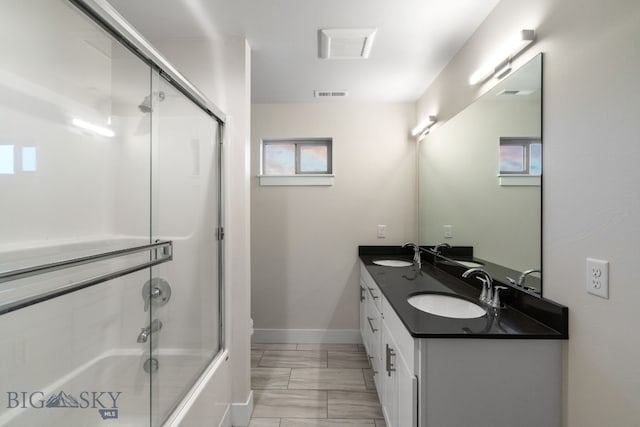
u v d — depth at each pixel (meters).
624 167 0.85
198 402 1.36
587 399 0.98
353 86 2.54
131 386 1.46
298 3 1.51
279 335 2.91
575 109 1.02
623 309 0.85
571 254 1.04
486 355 1.08
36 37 1.24
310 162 3.05
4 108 1.14
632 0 0.83
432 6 1.54
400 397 1.29
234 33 1.78
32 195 1.23
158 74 1.37
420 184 2.80
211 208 1.75
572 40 1.03
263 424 1.77
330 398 2.01
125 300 1.56
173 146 1.60
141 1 1.50
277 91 2.64
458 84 1.99
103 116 1.55
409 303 1.44
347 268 2.92
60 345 1.31
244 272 1.84
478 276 1.60
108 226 1.61
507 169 1.43
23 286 1.18
